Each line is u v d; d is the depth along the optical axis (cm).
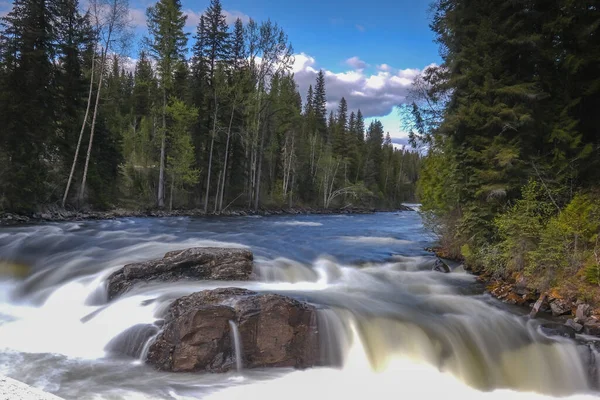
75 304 855
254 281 986
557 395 645
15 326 746
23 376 566
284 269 1080
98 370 593
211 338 610
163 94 3234
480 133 1243
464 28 1347
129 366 610
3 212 1994
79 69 2656
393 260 1392
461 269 1274
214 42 3884
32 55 2117
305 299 818
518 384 665
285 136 5338
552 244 930
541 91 1194
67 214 2294
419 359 692
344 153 6869
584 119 1317
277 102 3834
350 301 835
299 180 5875
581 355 674
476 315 830
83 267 1048
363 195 6944
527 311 870
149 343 639
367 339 704
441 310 852
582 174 1185
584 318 771
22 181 2073
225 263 970
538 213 1041
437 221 1647
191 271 938
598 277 832
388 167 8731
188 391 550
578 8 1227
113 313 752
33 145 2141
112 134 3109
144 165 3869
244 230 2295
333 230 2522
